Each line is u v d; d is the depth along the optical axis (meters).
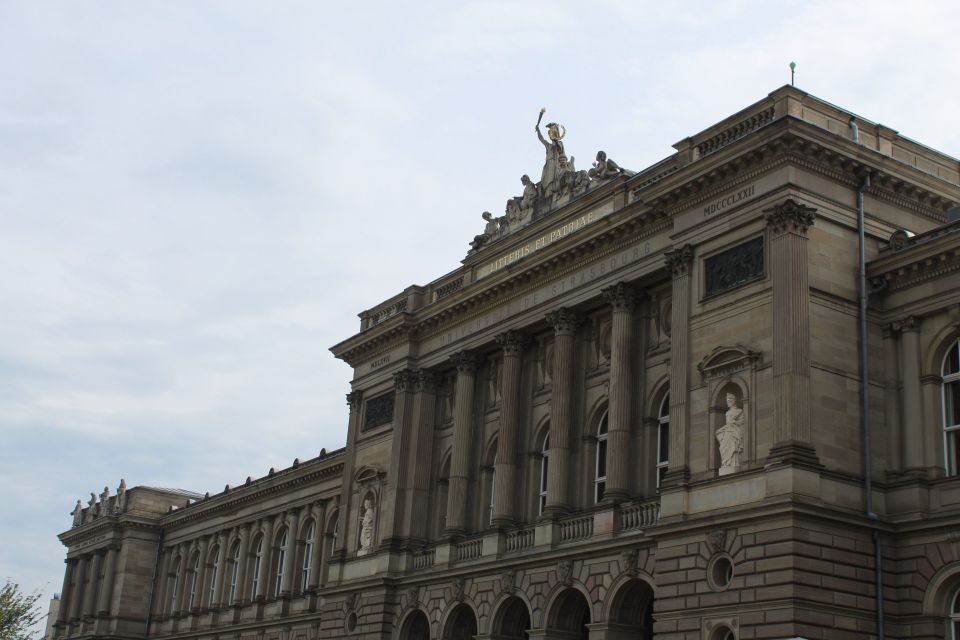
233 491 99.19
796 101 45.75
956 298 43.53
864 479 42.97
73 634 117.38
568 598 52.06
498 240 63.41
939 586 40.97
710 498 44.00
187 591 106.25
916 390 44.09
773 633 39.81
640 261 52.34
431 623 59.50
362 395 72.19
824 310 44.06
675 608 43.81
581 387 56.06
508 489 57.88
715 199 47.56
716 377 45.50
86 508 126.50
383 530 65.88
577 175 59.69
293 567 88.62
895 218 47.38
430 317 66.38
